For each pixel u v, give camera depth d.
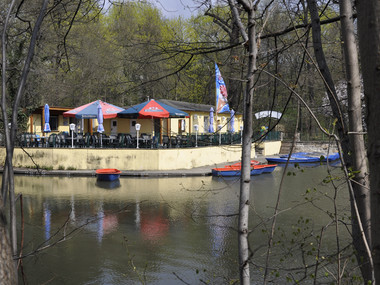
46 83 24.41
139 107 21.64
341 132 3.46
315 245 8.01
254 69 2.44
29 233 9.88
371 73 1.71
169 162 21.30
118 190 16.00
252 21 2.44
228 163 24.95
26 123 25.42
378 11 1.69
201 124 30.45
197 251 8.84
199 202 13.84
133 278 7.38
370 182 1.75
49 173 20.14
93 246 9.09
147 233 10.16
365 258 3.07
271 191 16.17
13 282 1.97
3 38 2.43
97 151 20.94
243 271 2.46
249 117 2.48
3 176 2.32
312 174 20.75
